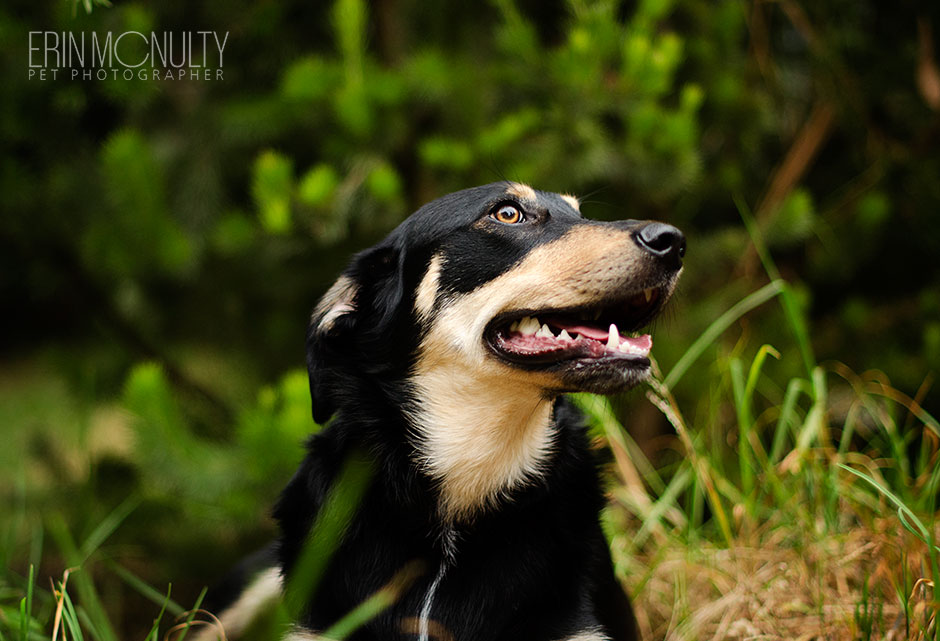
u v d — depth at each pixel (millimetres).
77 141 4750
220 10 5012
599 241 2758
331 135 4594
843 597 3160
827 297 5688
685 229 5434
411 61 4641
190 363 5973
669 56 4406
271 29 5004
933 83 5293
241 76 5148
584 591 2848
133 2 4875
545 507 2889
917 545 3072
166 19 5094
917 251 5473
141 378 4129
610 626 2979
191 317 5449
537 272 2801
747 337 5211
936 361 4812
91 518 4719
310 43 5336
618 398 4715
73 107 4461
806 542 3326
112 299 5383
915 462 4848
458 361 2891
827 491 3555
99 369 5434
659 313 2885
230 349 5613
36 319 5984
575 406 3227
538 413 2893
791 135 5914
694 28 5285
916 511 3338
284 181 4180
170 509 4762
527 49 4570
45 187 4812
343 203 4230
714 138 5324
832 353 5227
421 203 4805
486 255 2916
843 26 5516
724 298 5199
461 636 2754
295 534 2959
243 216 4621
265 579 3529
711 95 5055
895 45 5523
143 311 5398
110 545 4793
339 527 2836
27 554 4926
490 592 2785
